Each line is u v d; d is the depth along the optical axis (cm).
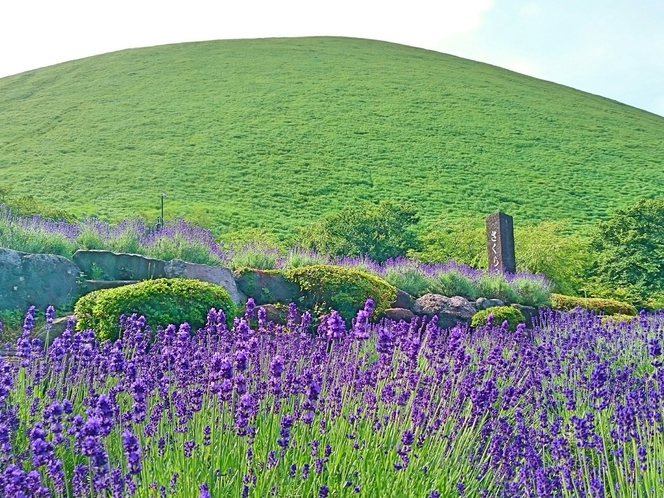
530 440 488
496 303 1321
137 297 823
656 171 4675
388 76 6469
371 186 4188
